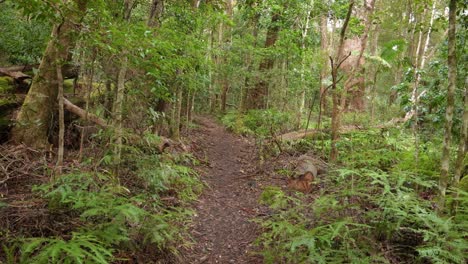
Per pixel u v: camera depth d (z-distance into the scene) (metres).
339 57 6.77
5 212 3.25
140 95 5.29
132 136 5.01
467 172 4.93
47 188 3.36
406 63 6.20
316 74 10.88
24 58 7.41
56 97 5.56
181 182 5.77
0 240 2.90
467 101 3.42
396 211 3.41
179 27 6.52
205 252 4.03
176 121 8.58
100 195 3.42
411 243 3.55
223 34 15.19
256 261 3.85
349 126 10.15
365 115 11.55
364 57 9.09
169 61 4.32
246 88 14.10
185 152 7.49
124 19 4.52
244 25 14.70
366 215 3.76
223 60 13.51
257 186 6.64
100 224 3.18
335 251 3.18
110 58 4.22
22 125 5.02
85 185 3.47
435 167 5.43
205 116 17.52
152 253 3.58
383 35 19.06
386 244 3.47
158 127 7.74
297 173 6.18
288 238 3.68
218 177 7.29
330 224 3.65
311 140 9.60
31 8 3.21
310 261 3.08
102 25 3.50
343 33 6.64
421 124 6.32
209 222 4.86
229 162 8.69
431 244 3.04
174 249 3.78
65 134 5.87
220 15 7.57
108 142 4.88
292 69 11.73
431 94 5.60
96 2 3.51
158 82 5.03
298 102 12.63
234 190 6.45
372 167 5.31
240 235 4.52
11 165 4.43
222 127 14.55
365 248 3.30
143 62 4.25
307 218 4.10
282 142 9.44
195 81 7.80
